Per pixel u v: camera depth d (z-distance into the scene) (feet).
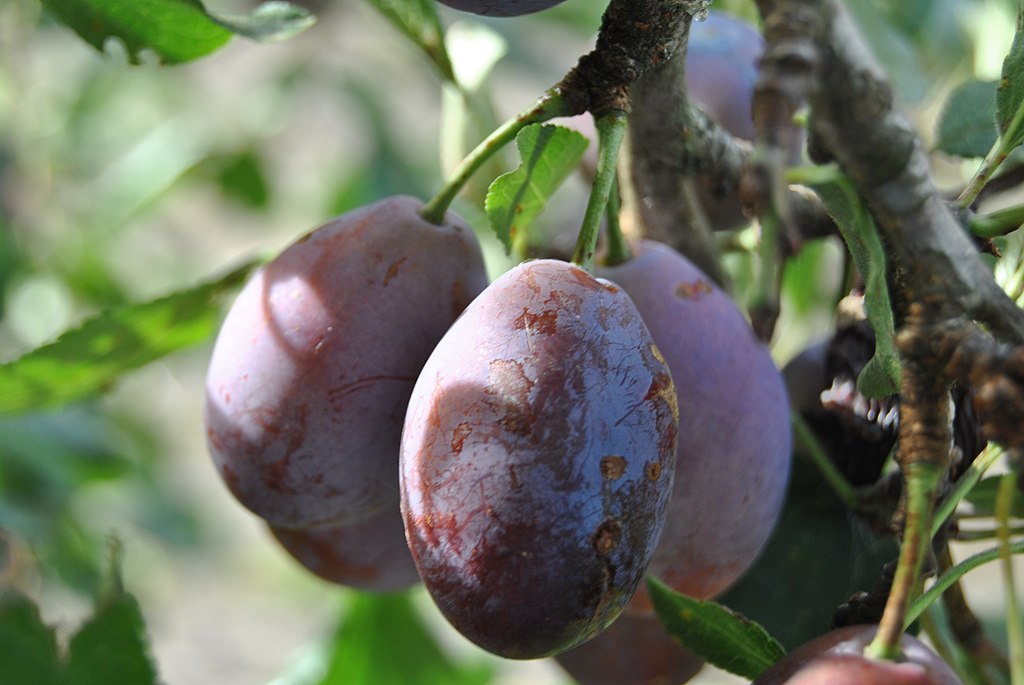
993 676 1.20
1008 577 0.98
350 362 1.14
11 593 1.24
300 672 1.57
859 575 1.24
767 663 1.09
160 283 3.01
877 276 1.03
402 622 1.57
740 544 1.16
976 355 0.96
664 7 1.06
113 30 1.24
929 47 1.71
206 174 2.66
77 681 1.23
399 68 2.60
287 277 1.16
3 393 1.34
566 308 1.05
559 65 2.28
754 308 0.94
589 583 1.01
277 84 2.60
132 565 2.92
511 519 1.01
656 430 1.04
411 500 1.04
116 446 2.43
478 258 1.17
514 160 1.52
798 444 1.28
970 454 1.13
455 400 1.03
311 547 1.21
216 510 3.76
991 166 1.10
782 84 0.92
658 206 1.24
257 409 1.14
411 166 2.48
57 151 2.74
